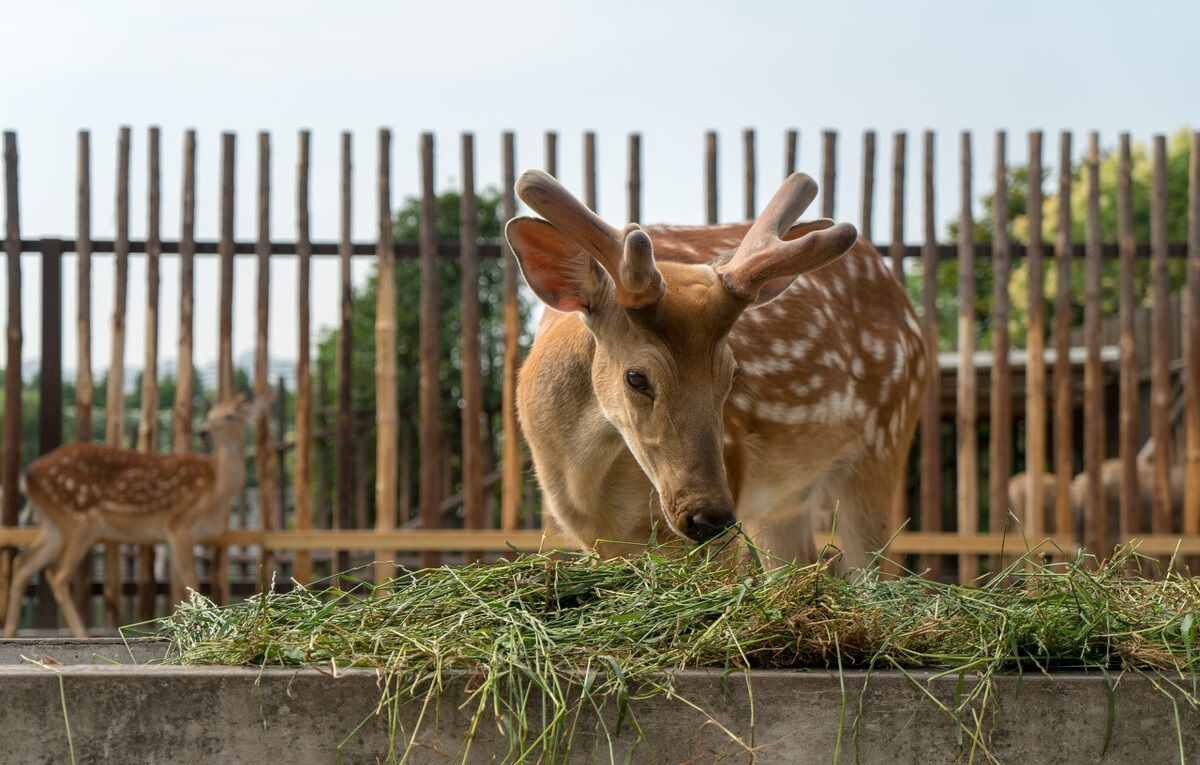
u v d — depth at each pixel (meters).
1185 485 8.33
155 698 2.24
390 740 2.23
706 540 3.08
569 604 2.78
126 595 8.35
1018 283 19.80
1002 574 2.80
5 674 2.22
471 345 8.01
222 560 8.21
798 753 2.30
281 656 2.38
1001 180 8.21
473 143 8.04
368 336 13.27
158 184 7.96
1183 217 19.44
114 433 8.07
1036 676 2.35
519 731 2.26
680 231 4.38
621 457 3.59
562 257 3.37
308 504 8.02
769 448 4.23
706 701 2.29
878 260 4.90
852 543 4.70
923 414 8.03
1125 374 8.33
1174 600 2.79
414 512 11.75
